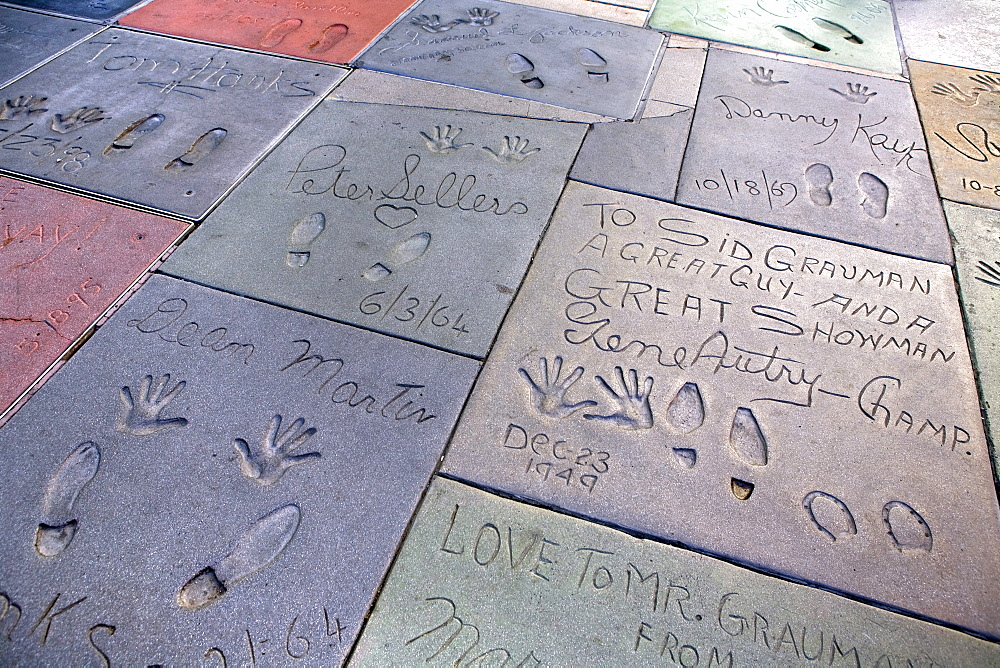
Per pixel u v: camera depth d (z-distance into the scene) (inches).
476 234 96.2
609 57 137.3
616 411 74.9
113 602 59.4
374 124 116.2
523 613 59.6
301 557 62.5
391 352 80.1
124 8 148.0
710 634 58.7
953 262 94.3
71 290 85.9
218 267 90.0
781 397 76.6
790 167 110.4
